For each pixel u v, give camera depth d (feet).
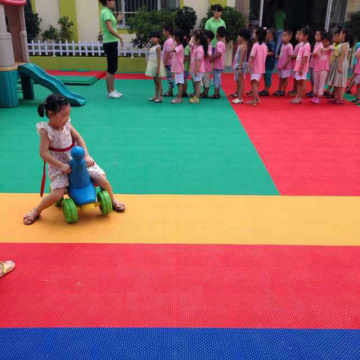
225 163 17.25
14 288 9.21
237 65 28.09
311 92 31.65
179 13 39.63
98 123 23.11
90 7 41.60
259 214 12.80
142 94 31.76
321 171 16.47
